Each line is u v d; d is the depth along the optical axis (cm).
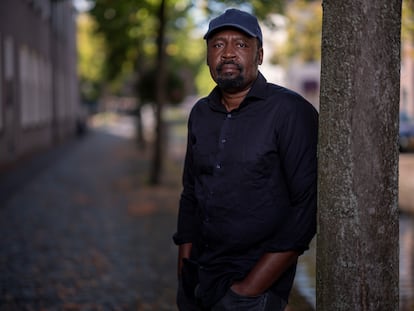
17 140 1927
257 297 236
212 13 1130
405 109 2314
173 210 1069
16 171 1741
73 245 774
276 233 237
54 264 672
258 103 238
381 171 208
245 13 245
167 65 2353
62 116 3259
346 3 204
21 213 1020
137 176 1608
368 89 204
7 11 1759
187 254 267
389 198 210
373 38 204
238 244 238
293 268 249
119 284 594
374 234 209
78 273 634
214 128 246
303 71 4550
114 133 4147
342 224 210
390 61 206
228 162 238
